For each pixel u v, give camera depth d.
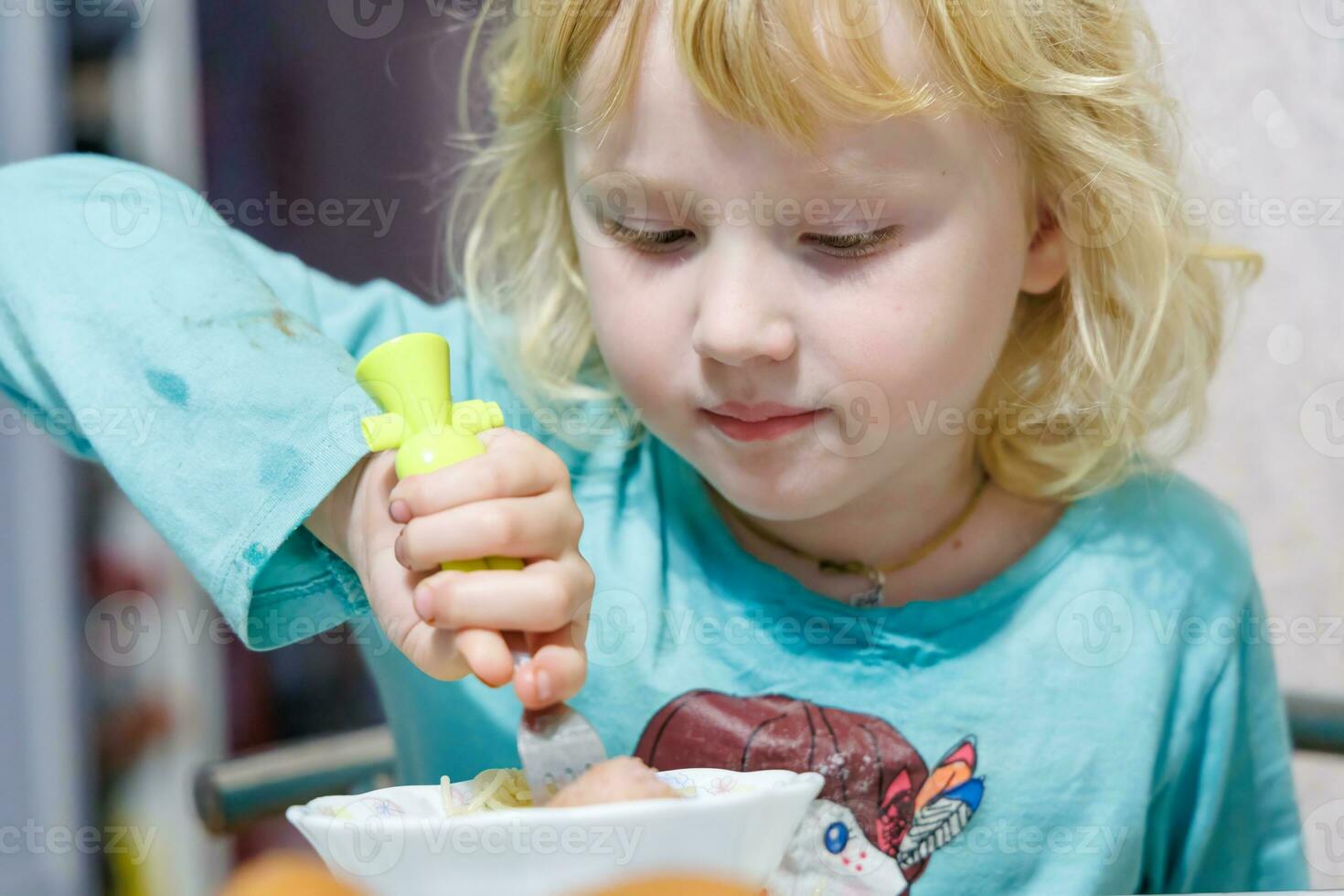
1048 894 0.71
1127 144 0.73
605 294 0.63
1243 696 0.80
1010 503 0.77
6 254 0.67
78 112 1.31
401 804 0.45
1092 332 0.75
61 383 0.62
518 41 0.74
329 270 1.34
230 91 1.33
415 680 0.76
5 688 1.32
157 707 1.37
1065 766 0.72
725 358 0.58
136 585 1.38
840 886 0.69
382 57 1.32
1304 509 1.08
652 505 0.77
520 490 0.47
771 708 0.71
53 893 1.29
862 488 0.65
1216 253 0.84
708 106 0.56
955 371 0.63
